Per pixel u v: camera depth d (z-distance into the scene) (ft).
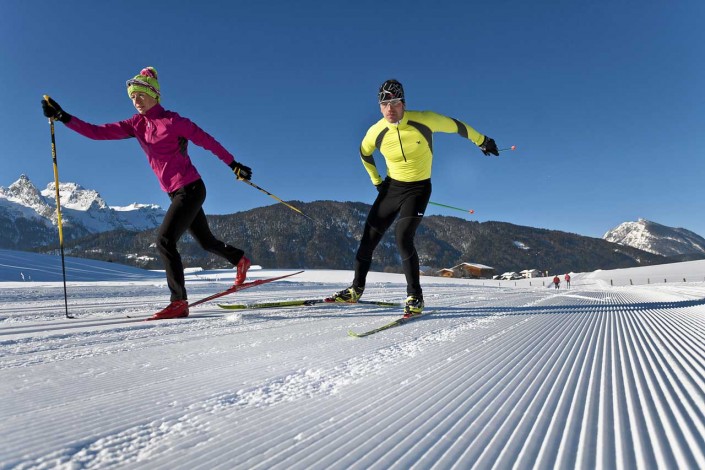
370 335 8.86
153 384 5.09
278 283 36.29
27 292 19.71
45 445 3.26
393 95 12.35
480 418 3.92
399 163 13.34
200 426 3.70
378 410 4.15
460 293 26.55
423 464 2.97
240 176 13.56
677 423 3.76
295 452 3.17
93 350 7.30
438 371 5.73
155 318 11.85
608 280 164.04
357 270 14.85
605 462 2.98
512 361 6.35
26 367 6.02
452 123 13.39
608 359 6.53
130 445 3.28
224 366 6.04
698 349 7.44
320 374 5.57
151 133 12.45
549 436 3.48
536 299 20.20
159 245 12.28
